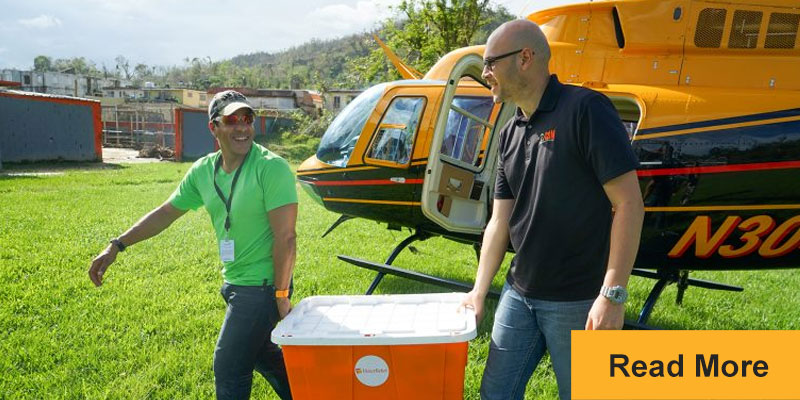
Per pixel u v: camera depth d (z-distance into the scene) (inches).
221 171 103.0
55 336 161.9
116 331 168.1
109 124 1385.3
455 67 166.2
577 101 80.1
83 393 130.3
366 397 87.0
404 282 235.0
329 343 83.7
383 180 201.0
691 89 156.4
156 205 406.3
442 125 169.3
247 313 99.3
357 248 290.5
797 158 144.4
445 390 86.5
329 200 216.5
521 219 88.9
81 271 227.9
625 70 166.7
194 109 1044.5
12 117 776.9
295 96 1833.2
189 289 210.5
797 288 246.2
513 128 92.2
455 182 188.9
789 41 151.2
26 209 374.0
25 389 132.0
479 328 179.0
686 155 152.5
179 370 142.8
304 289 217.8
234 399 102.3
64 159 853.8
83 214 360.8
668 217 157.6
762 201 149.3
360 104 214.5
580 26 174.9
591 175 81.3
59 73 2564.0
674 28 159.8
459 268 259.6
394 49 925.2
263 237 100.0
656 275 194.7
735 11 154.6
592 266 84.0
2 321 170.1
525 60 83.0
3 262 235.8
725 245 157.9
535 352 92.1
